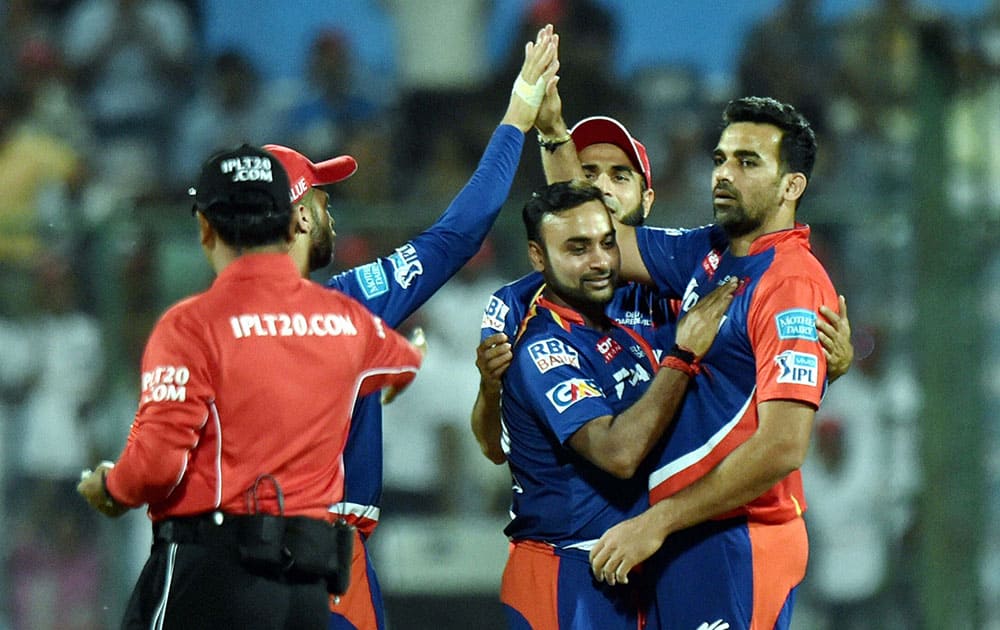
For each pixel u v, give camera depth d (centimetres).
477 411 1834
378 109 3928
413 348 1612
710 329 1652
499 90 3766
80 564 2881
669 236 1834
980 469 2850
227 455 1487
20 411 2895
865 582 2864
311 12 4247
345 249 2845
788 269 1653
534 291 1842
